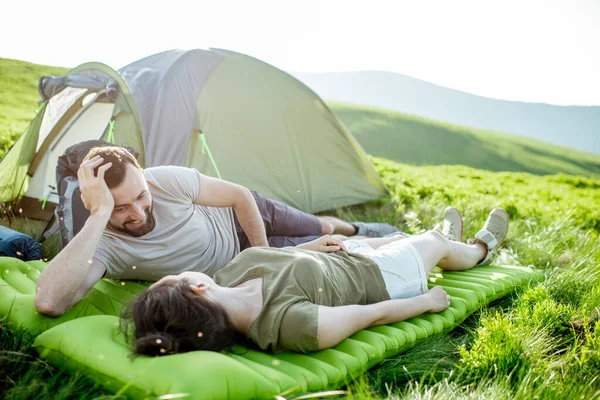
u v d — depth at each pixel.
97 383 1.67
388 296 2.43
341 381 1.85
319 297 2.06
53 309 2.09
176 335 1.75
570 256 3.89
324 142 5.15
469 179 8.16
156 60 4.57
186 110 4.25
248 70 4.83
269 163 4.68
